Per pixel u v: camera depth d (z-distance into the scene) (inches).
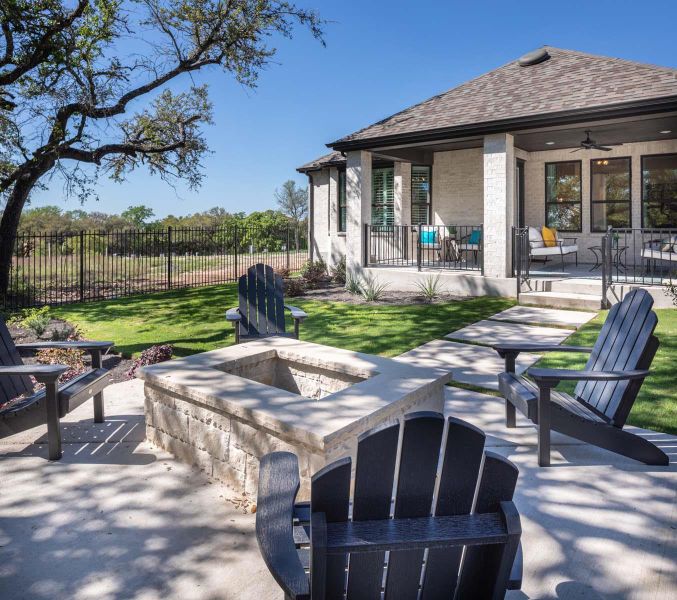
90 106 498.0
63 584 93.4
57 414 142.9
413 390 131.2
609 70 443.2
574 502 118.6
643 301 140.7
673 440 151.6
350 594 58.1
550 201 564.1
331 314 375.6
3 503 121.3
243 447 123.8
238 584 93.4
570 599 87.4
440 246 549.3
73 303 486.3
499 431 161.2
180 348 280.5
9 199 527.2
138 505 120.3
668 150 491.5
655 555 99.0
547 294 386.3
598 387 146.8
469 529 54.9
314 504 54.1
